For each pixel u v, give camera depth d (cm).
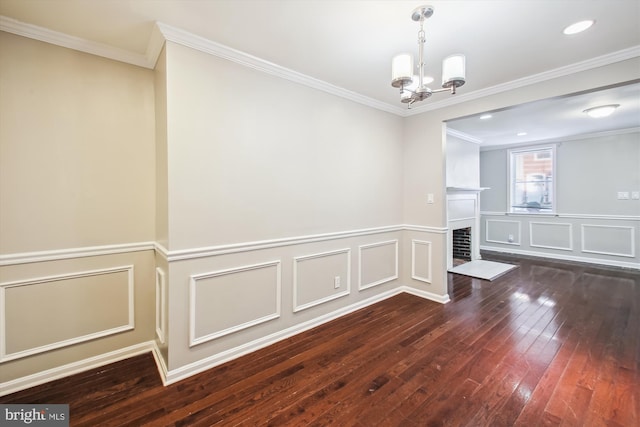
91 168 214
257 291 244
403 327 283
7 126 187
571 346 246
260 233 245
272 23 190
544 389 193
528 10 177
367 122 332
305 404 180
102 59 217
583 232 546
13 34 187
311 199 281
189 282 208
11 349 190
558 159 569
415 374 209
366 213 335
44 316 200
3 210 187
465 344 250
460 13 179
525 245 615
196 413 173
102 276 220
